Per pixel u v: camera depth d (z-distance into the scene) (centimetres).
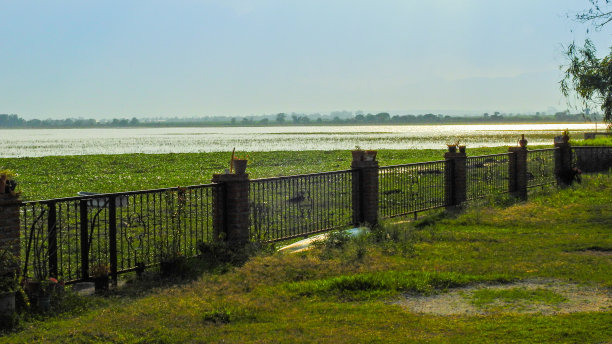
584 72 1550
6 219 659
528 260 895
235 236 953
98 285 766
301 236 1080
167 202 874
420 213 1446
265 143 7300
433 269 834
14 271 654
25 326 601
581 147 2272
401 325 592
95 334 570
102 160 3719
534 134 9594
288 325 597
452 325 587
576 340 532
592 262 874
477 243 1044
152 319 620
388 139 8000
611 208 1403
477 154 3409
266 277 804
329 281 757
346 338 552
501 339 540
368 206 1211
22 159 3794
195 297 705
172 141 8938
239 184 954
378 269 841
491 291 720
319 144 6644
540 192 1769
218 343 545
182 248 996
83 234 771
